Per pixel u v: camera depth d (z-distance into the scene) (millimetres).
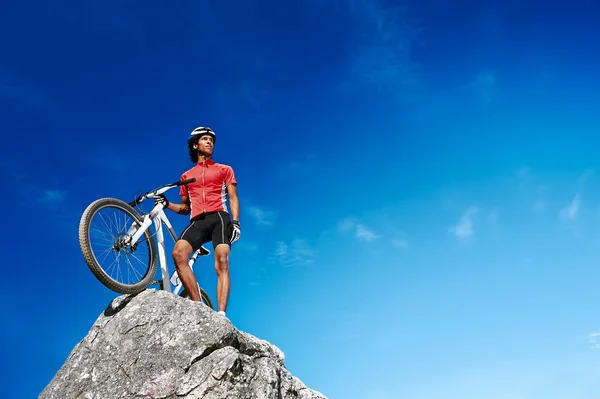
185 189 7359
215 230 7012
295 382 6422
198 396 5387
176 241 7012
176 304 6074
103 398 5633
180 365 5625
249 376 5625
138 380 5633
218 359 5566
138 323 5973
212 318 5938
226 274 6738
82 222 5988
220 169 7312
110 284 6082
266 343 6387
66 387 5840
